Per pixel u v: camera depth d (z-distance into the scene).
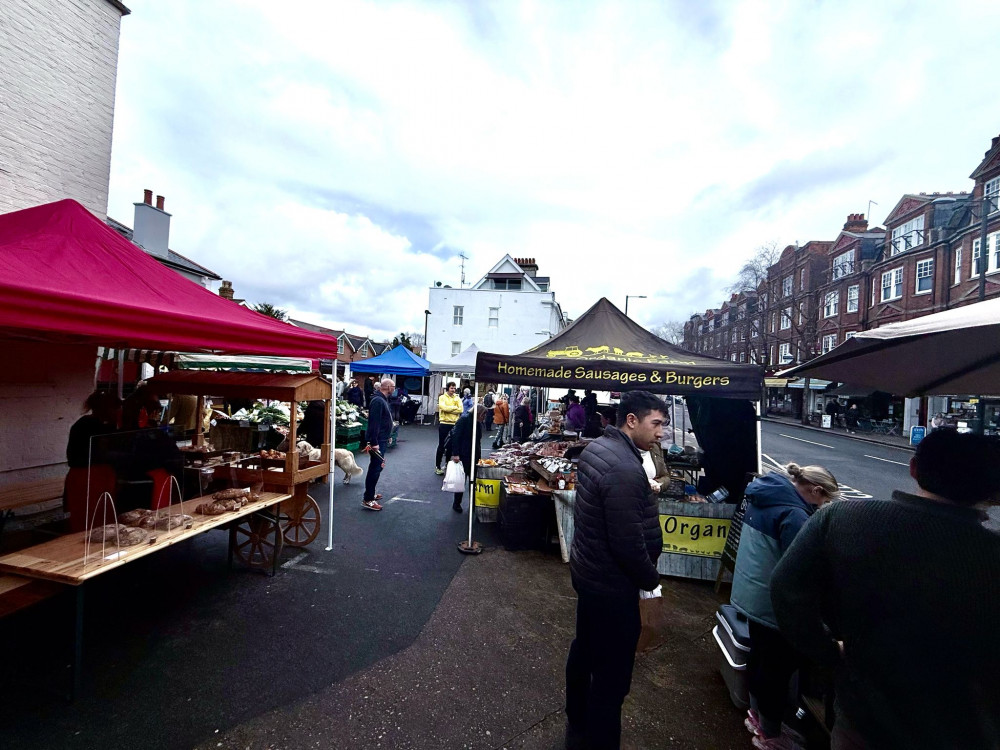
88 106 5.29
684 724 2.49
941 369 1.78
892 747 1.15
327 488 7.02
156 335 2.59
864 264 24.53
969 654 1.09
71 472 3.12
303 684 2.63
